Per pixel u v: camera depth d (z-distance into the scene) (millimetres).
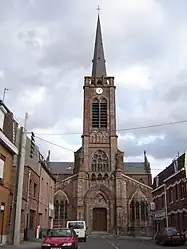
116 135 65812
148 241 37688
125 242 35062
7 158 26062
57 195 63438
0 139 23469
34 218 35719
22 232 30047
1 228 24688
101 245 29000
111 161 64062
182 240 28094
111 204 61438
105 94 68438
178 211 37125
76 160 67688
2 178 24734
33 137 34031
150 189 64562
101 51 74500
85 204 61344
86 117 66812
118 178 62469
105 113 67438
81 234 37188
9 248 21641
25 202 30938
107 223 60438
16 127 28891
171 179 40688
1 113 24953
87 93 68438
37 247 23156
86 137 65312
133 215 63250
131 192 64500
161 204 46188
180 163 37000
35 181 35875
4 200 25234
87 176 63250
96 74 71125
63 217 62219
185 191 34688
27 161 33094
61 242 20109
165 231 28719
